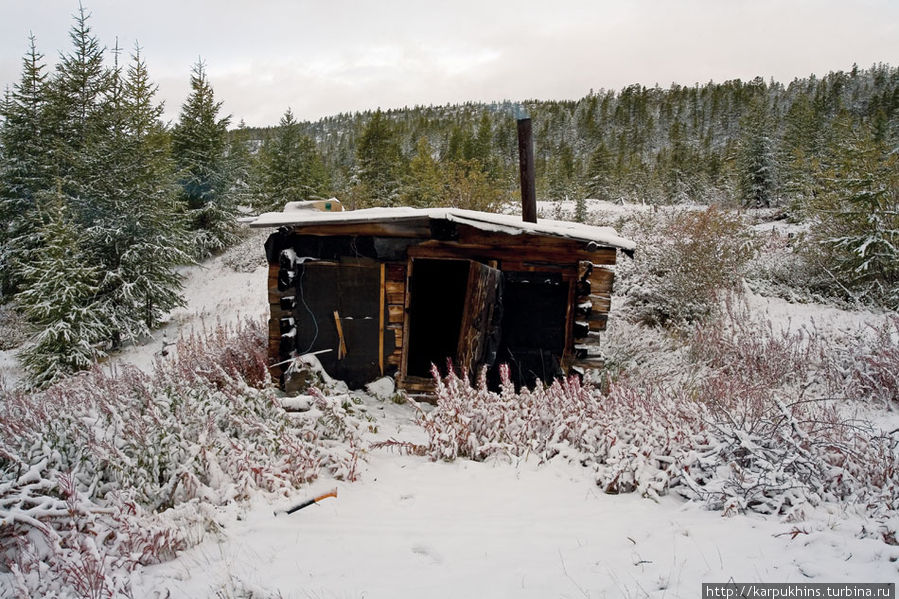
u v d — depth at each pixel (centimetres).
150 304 1803
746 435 459
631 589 294
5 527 359
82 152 1952
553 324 838
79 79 2239
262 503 427
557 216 3322
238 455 462
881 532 322
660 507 433
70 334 1362
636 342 1051
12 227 2030
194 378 630
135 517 376
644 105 12388
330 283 793
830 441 454
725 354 955
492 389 822
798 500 385
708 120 12019
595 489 470
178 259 1936
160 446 452
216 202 2562
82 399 566
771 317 1222
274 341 810
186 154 2514
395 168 3409
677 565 320
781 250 1681
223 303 1972
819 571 290
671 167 5678
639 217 2419
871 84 11494
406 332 782
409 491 469
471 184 2180
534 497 455
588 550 351
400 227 778
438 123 12762
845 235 1395
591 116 11381
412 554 356
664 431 509
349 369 791
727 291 1285
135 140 1861
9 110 2108
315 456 512
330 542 373
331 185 4788
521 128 973
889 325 929
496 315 791
